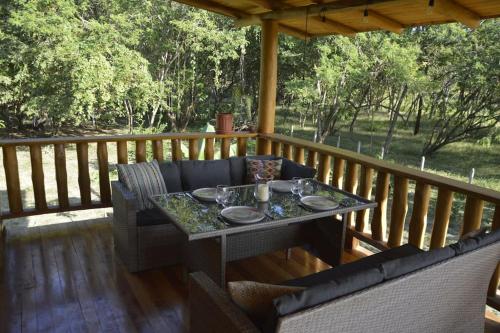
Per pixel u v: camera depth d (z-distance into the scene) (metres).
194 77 12.42
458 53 8.45
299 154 4.15
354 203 2.65
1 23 8.91
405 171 2.96
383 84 10.16
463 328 1.86
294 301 1.19
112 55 9.86
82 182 3.87
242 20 4.60
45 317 2.33
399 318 1.47
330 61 9.92
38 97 9.29
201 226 2.18
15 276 2.81
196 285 1.65
